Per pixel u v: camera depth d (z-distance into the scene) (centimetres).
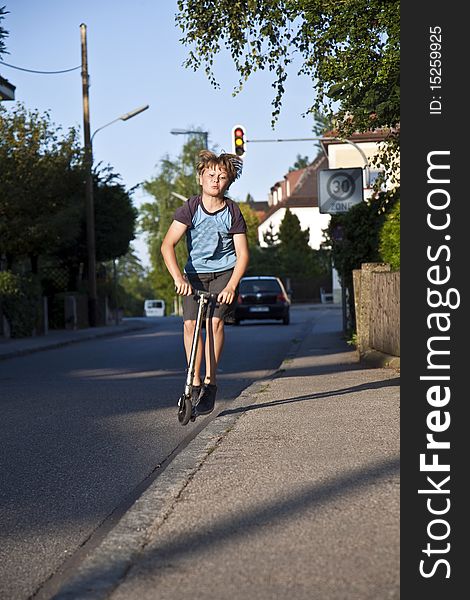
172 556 452
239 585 406
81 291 4244
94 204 4312
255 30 1404
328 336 2594
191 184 8106
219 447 718
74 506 623
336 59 1284
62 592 410
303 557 437
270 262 8038
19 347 2555
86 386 1430
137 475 720
